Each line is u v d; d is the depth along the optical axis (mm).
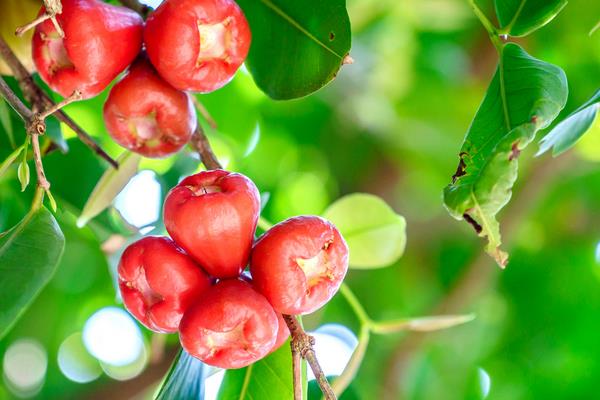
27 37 1096
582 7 1491
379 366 1751
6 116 1149
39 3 1090
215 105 1573
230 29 1018
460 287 1804
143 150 1048
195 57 1011
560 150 1048
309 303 979
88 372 1705
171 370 1021
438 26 1804
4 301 951
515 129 964
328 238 978
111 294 1620
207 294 969
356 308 1131
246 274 990
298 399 958
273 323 969
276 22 1062
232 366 974
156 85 1024
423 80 1825
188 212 967
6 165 985
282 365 1048
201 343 964
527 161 1789
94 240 1504
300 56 1058
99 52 1009
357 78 1815
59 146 1160
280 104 1799
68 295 1615
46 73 1025
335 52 1046
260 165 1781
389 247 1156
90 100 1339
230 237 970
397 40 1812
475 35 1827
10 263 960
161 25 1006
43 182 974
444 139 1827
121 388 1417
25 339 1641
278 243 970
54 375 1679
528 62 1007
